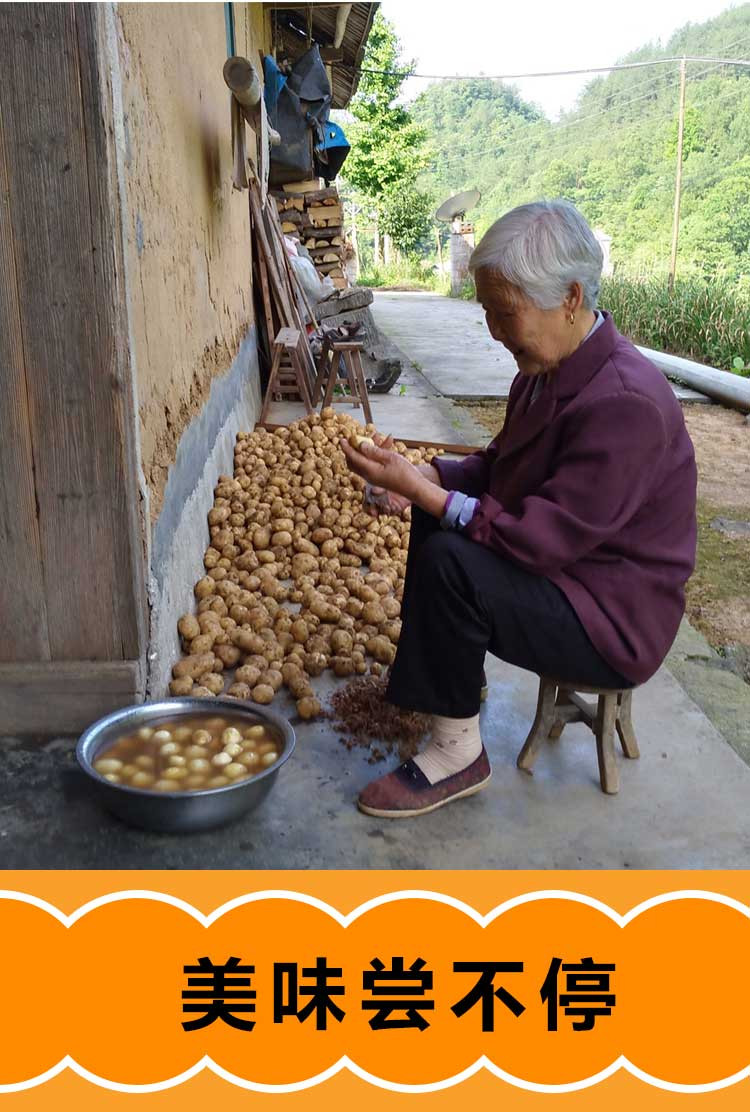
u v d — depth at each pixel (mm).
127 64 2938
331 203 10984
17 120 2412
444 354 11656
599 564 2312
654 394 2189
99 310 2531
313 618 3523
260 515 4516
